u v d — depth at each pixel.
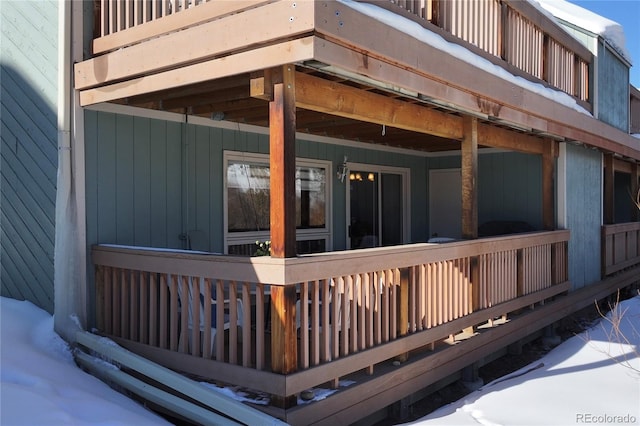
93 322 4.63
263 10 3.29
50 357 4.14
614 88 9.25
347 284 3.72
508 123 5.56
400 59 3.75
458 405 4.02
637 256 10.82
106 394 3.66
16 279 5.47
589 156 8.49
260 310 3.37
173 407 3.47
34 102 5.14
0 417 2.83
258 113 5.30
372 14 3.51
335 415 3.48
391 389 4.00
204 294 3.73
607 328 6.46
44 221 5.08
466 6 4.90
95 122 4.70
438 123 5.04
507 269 5.92
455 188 8.95
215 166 5.68
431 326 4.59
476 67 4.72
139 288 4.39
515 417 3.66
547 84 6.48
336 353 3.59
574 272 7.82
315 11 3.08
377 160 8.12
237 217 5.92
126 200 4.91
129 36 4.19
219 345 3.62
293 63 3.28
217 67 3.58
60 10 4.60
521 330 6.04
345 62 3.34
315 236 7.06
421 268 4.47
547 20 6.50
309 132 6.79
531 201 8.09
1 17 5.55
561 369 4.85
